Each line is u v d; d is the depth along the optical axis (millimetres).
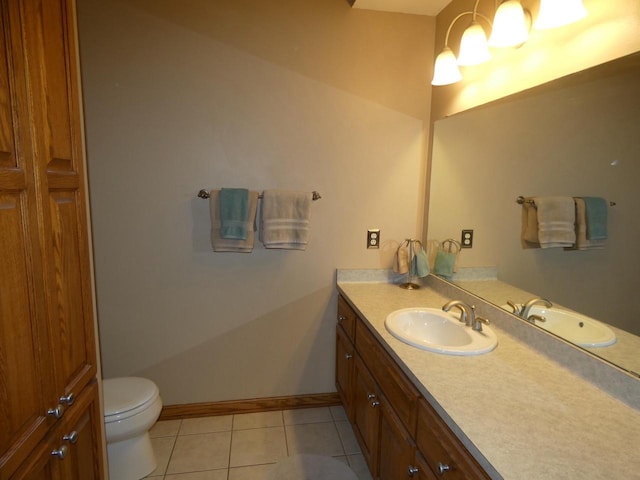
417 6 2127
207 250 2225
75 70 1123
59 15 1028
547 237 1395
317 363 2461
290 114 2186
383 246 2393
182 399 2350
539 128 1433
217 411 2389
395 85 2256
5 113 795
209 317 2293
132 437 1825
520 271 1547
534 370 1294
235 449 2098
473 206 1866
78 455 1136
